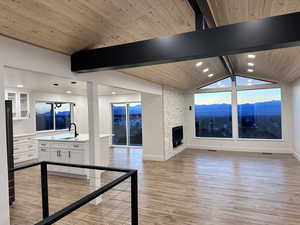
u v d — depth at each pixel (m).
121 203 3.23
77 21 2.14
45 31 2.17
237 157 6.23
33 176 4.63
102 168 2.04
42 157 4.91
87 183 4.18
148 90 5.29
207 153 6.97
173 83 6.20
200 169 5.04
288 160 5.68
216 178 4.32
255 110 7.14
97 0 1.91
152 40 2.31
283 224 2.51
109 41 2.70
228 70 6.15
